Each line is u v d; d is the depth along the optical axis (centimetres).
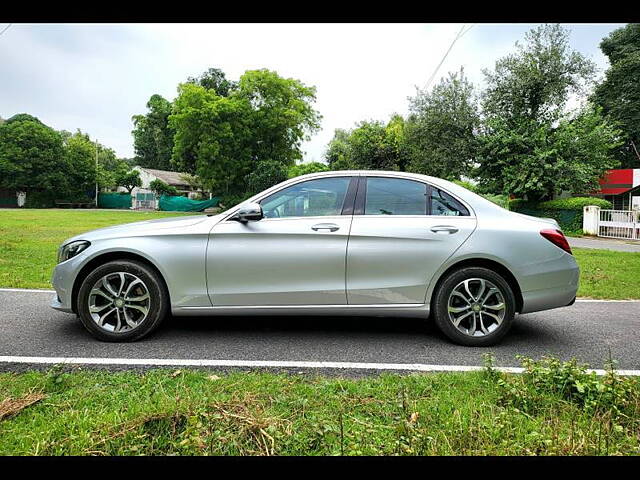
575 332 417
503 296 363
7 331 386
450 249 363
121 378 274
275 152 3778
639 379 279
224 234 363
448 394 253
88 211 3762
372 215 374
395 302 368
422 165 2389
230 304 366
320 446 197
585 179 1966
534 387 255
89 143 5675
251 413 222
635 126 3044
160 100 5562
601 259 957
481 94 2292
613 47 3384
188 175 6162
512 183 2028
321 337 386
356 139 2973
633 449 197
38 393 247
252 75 3594
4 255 834
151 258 359
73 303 363
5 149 4378
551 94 2106
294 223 367
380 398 249
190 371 290
